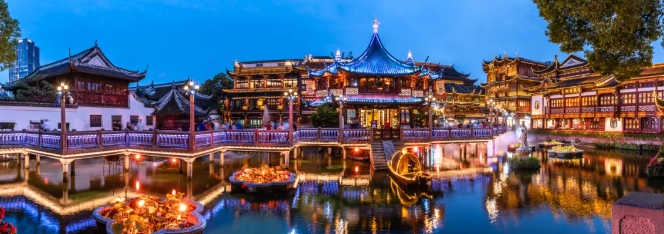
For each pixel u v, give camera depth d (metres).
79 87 36.09
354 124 35.00
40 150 22.83
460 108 87.88
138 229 11.77
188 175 22.39
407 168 23.11
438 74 42.62
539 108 68.62
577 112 59.16
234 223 15.37
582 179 25.50
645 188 22.44
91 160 30.28
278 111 63.25
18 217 15.55
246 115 65.19
